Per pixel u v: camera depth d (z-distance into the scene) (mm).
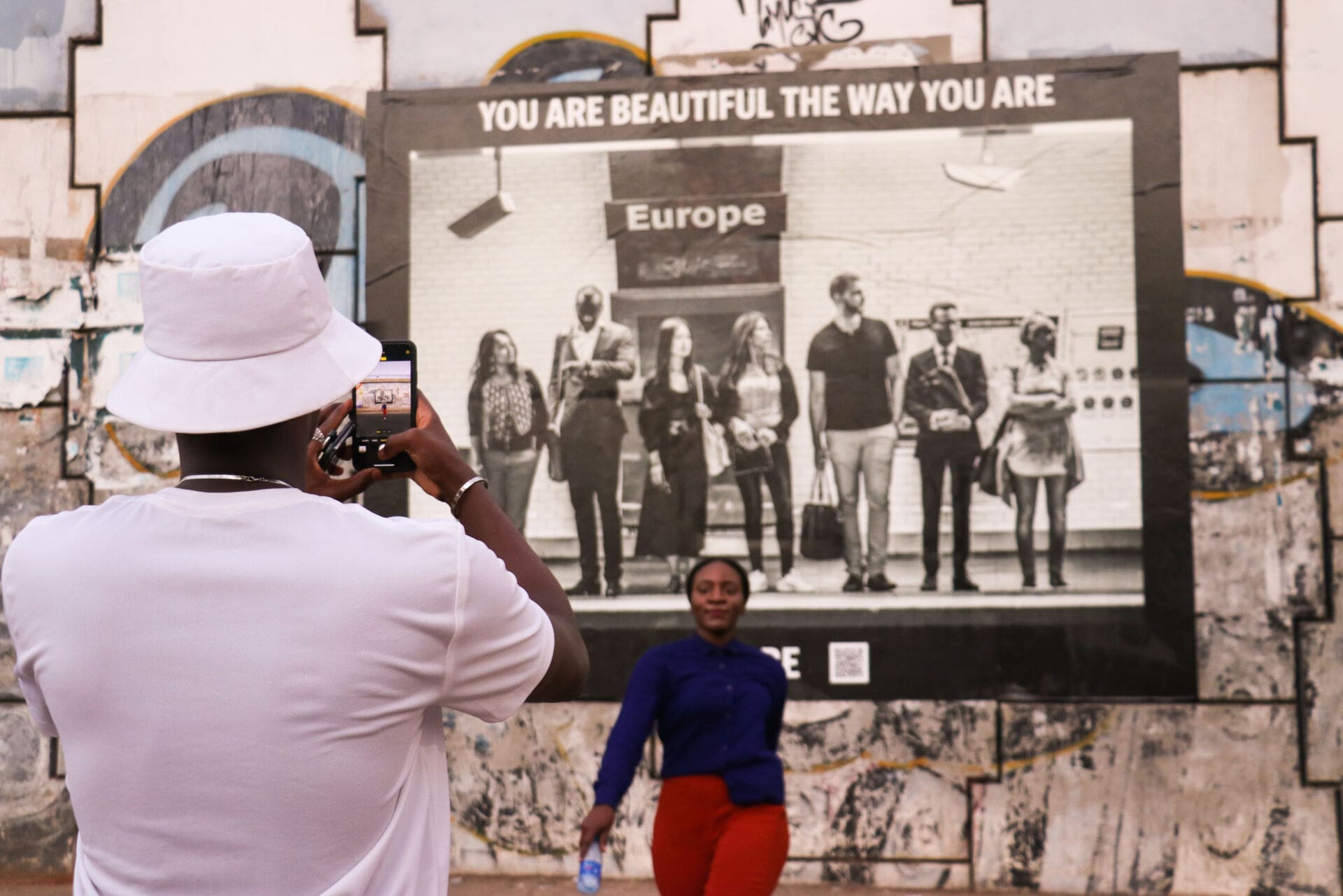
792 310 4879
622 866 4828
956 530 4758
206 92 5148
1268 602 4648
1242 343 4711
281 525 1246
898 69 4879
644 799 4844
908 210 4852
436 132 5043
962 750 4707
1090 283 4770
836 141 4895
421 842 1300
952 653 4730
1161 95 4773
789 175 4906
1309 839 4559
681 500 4871
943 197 4844
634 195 4965
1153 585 4664
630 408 4914
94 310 5141
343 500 1520
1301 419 4672
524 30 5043
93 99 5180
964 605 4730
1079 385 4742
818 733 4766
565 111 5008
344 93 5102
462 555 1265
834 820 4742
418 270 5020
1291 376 4684
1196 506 4703
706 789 3463
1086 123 4801
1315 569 4633
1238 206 4734
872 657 4758
